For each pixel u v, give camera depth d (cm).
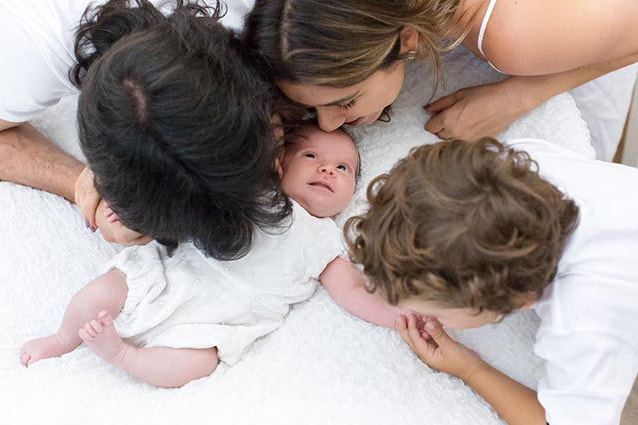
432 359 94
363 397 92
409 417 90
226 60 83
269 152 87
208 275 97
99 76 80
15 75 98
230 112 81
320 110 94
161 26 83
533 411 89
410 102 111
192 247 98
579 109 118
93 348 91
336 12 81
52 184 108
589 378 79
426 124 110
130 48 80
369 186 83
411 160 79
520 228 73
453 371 94
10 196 107
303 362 96
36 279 102
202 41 82
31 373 93
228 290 97
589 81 107
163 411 90
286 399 92
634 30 95
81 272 104
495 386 92
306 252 99
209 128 80
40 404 90
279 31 84
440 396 93
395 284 77
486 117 107
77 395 91
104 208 99
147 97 78
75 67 94
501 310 78
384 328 99
